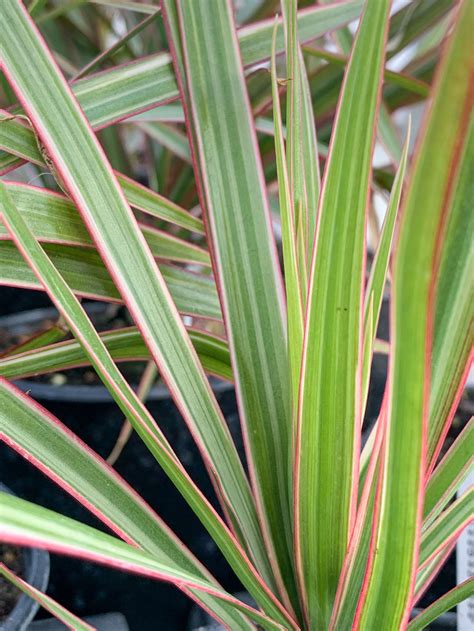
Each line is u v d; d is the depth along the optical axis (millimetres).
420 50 476
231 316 267
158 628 409
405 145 209
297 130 235
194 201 481
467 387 478
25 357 270
